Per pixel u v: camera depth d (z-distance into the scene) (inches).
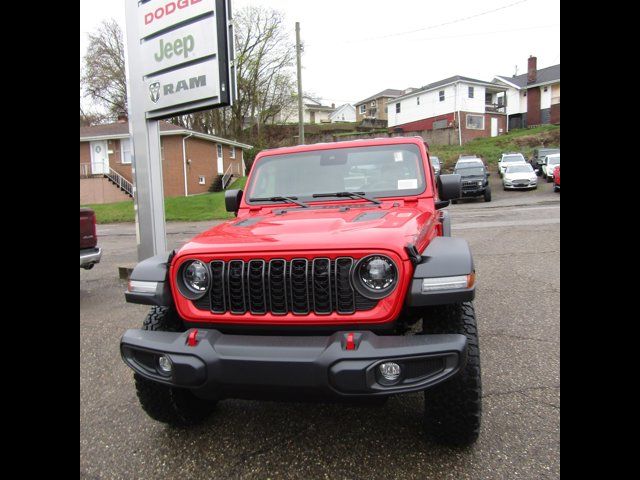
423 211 137.8
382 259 98.3
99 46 1935.3
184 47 277.1
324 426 127.1
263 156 169.2
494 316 214.7
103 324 236.7
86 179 1250.0
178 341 102.7
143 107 302.0
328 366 91.6
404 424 125.4
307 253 100.7
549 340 181.0
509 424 123.0
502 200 846.5
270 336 101.3
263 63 1824.6
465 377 102.5
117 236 697.0
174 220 898.1
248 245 105.6
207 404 133.3
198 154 1304.1
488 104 1911.9
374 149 158.6
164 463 114.7
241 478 107.0
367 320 98.2
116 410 143.6
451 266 98.5
